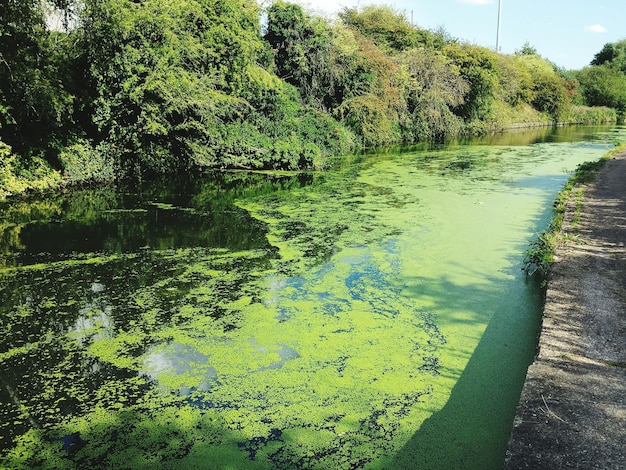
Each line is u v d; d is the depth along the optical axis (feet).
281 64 57.36
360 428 10.70
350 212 29.32
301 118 52.70
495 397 11.68
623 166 40.55
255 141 45.27
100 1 34.76
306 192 35.63
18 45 33.19
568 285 15.71
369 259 21.18
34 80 32.04
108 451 10.20
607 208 26.03
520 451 8.23
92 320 15.98
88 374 13.00
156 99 38.32
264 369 13.03
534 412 9.26
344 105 61.46
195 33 41.22
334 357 13.56
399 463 9.66
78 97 36.78
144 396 12.01
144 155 40.63
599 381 10.28
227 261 21.24
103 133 39.47
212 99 40.32
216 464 9.77
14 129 34.09
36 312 16.56
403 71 71.61
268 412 11.32
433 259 21.02
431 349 13.91
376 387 12.15
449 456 9.80
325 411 11.30
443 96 79.00
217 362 13.44
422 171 44.65
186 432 10.72
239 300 17.33
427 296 17.39
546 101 115.96
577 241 20.25
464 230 25.09
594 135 86.43
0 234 25.29
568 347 11.97
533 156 55.62
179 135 43.14
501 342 14.23
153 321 15.87
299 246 23.08
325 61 58.49
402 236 24.29
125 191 36.11
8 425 11.07
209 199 33.58
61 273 19.94
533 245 21.83
